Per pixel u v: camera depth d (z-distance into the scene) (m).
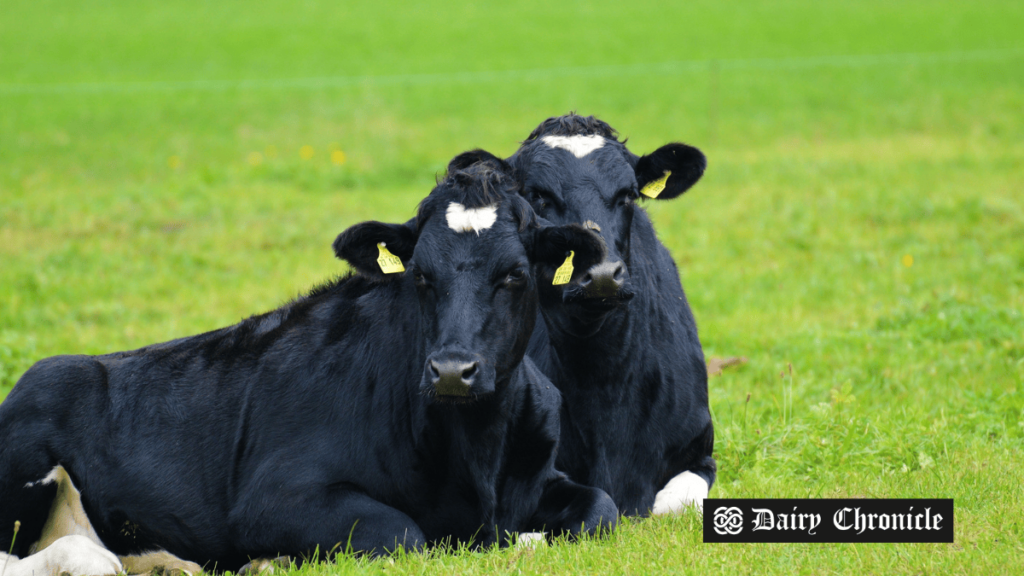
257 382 11.02
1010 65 57.88
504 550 9.80
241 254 25.72
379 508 10.06
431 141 43.97
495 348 9.55
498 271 9.62
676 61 62.97
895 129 44.03
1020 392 14.23
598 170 11.94
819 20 75.31
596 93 54.28
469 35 72.00
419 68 62.38
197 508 10.75
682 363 12.55
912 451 12.41
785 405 14.16
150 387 11.25
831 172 34.03
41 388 10.99
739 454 13.07
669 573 8.84
